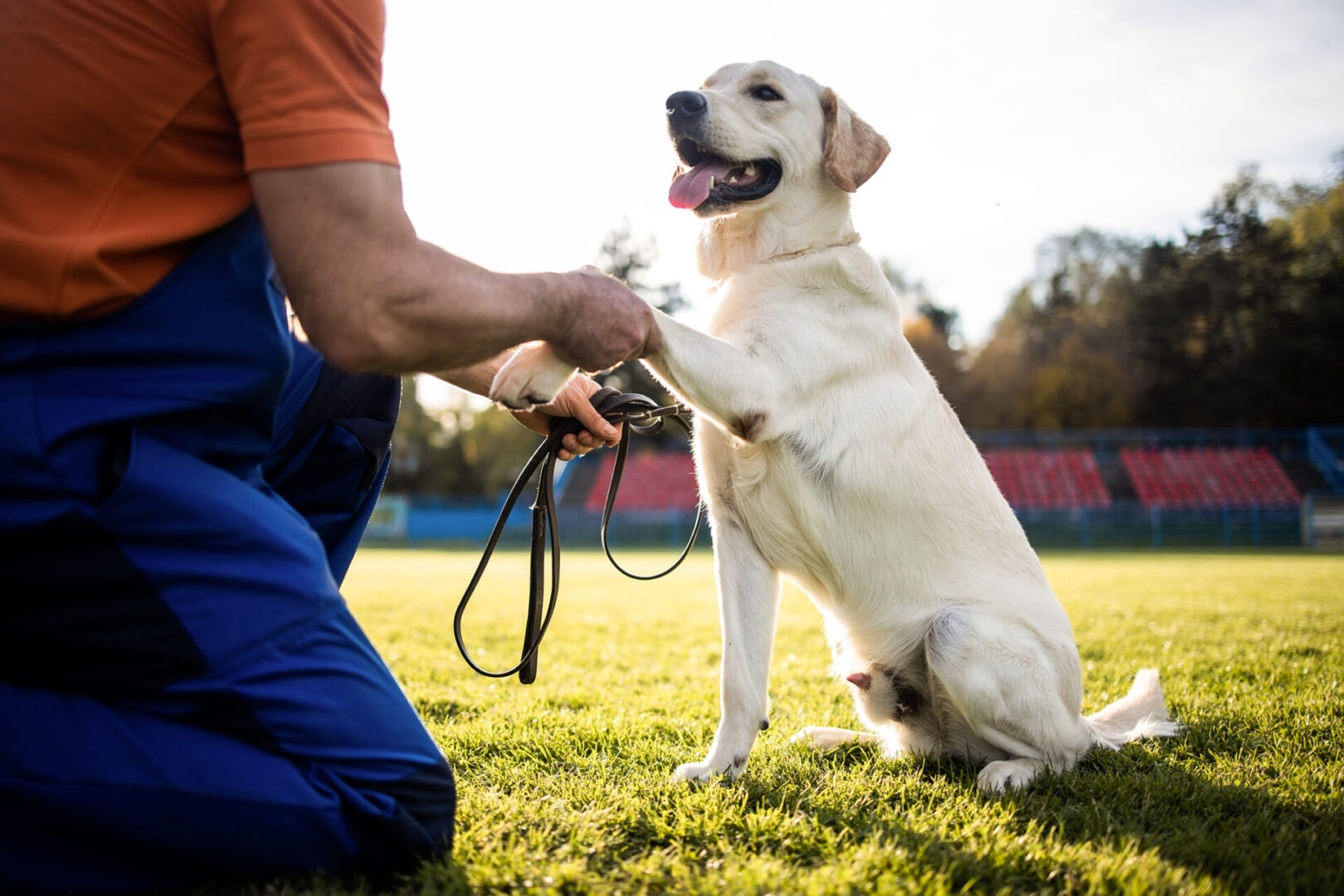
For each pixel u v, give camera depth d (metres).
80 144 1.68
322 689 1.85
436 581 13.68
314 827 1.82
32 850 1.75
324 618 1.90
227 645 1.78
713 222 3.38
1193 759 3.10
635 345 2.27
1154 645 5.96
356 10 1.77
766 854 2.06
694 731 3.50
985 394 41.47
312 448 2.50
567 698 4.20
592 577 15.80
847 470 2.90
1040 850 2.13
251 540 1.83
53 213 1.68
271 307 1.92
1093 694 4.40
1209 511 27.41
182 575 1.76
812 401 2.88
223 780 1.76
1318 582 12.22
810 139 3.27
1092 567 16.92
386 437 2.60
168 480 1.74
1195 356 38.69
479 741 3.25
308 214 1.72
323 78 1.73
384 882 1.93
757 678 2.89
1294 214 39.72
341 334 1.77
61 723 1.73
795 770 2.91
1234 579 12.84
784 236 3.22
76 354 1.74
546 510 2.75
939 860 2.06
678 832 2.23
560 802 2.44
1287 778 2.81
